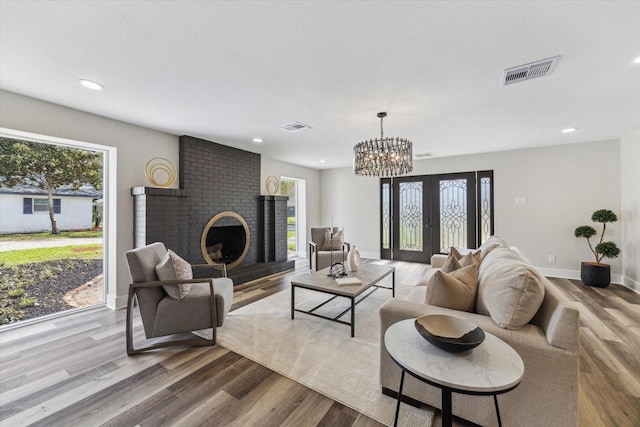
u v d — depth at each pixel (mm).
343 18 1447
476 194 4992
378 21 1470
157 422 1421
